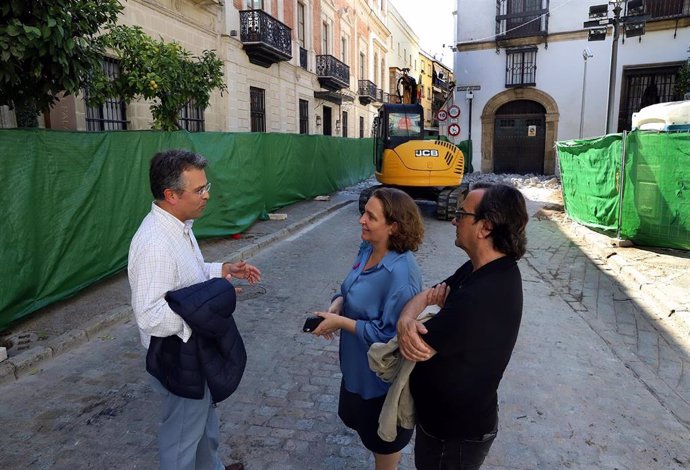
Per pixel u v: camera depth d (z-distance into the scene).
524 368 4.42
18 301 5.05
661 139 7.94
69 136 5.73
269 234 10.20
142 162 7.21
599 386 4.11
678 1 21.00
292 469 3.08
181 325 2.09
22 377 4.19
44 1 5.08
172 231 2.19
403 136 13.62
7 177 4.86
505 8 24.34
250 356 4.68
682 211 7.88
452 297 1.74
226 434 3.43
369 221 2.21
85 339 4.94
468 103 25.59
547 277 7.31
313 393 4.01
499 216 1.70
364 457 3.19
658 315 5.71
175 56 8.91
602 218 9.59
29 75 5.51
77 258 5.92
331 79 24.72
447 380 1.75
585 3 22.75
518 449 3.27
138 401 3.84
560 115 23.97
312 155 16.06
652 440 3.38
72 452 3.21
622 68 22.39
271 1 18.91
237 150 10.12
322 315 2.22
